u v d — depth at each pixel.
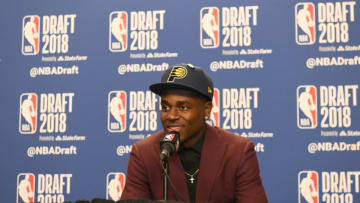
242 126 2.63
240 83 2.66
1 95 2.84
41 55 2.85
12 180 2.76
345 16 2.62
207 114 1.57
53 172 2.74
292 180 2.54
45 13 2.88
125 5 2.82
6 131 2.80
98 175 2.71
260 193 1.54
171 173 1.55
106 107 2.75
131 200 0.86
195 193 1.55
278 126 2.59
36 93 2.81
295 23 2.65
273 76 2.63
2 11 2.91
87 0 2.86
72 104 2.78
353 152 2.51
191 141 1.56
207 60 2.71
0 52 2.88
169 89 1.46
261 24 2.69
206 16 2.74
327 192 2.51
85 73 2.80
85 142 2.74
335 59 2.59
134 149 1.67
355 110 2.54
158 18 2.79
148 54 2.77
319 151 2.54
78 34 2.84
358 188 2.49
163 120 1.48
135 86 2.75
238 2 2.72
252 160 1.58
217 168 1.55
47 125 2.78
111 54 2.80
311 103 2.58
